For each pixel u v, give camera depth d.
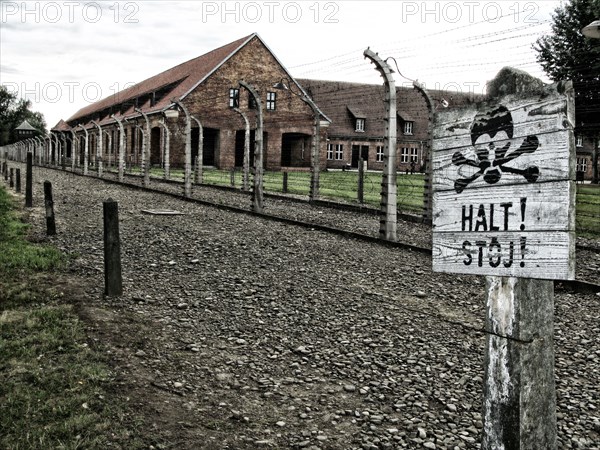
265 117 52.69
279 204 20.83
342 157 59.59
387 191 12.28
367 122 60.62
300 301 7.59
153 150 52.66
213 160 53.53
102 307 6.75
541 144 2.50
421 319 6.97
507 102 2.64
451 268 2.93
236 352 5.75
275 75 52.75
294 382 5.12
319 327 6.60
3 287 7.24
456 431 4.31
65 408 4.21
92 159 71.69
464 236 2.86
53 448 3.71
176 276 8.62
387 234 12.28
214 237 12.22
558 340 6.38
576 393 5.04
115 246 7.21
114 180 31.27
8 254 9.09
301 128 54.22
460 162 2.87
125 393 4.58
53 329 5.79
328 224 15.23
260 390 4.93
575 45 21.83
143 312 6.74
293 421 4.41
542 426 2.78
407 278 9.02
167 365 5.26
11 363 4.95
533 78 2.54
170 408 4.44
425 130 61.66
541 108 2.49
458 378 5.29
